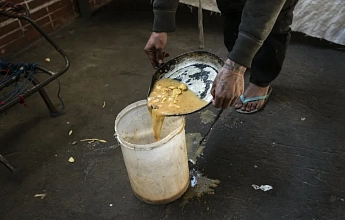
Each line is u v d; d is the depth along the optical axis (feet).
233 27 4.76
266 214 3.73
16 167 4.61
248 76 5.86
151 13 8.60
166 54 4.34
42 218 3.93
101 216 3.88
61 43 7.62
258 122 4.95
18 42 7.43
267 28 2.97
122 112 3.75
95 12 8.79
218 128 4.90
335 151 4.39
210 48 6.82
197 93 3.67
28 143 5.00
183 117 3.68
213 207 3.85
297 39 6.77
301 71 5.90
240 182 4.11
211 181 4.15
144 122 4.03
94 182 4.30
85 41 7.63
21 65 5.04
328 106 5.11
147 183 3.69
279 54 4.56
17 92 5.19
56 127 5.25
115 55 7.00
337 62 6.05
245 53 3.00
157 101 3.63
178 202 3.93
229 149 4.56
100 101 5.71
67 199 4.12
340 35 6.07
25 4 7.31
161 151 3.45
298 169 4.20
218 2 4.56
